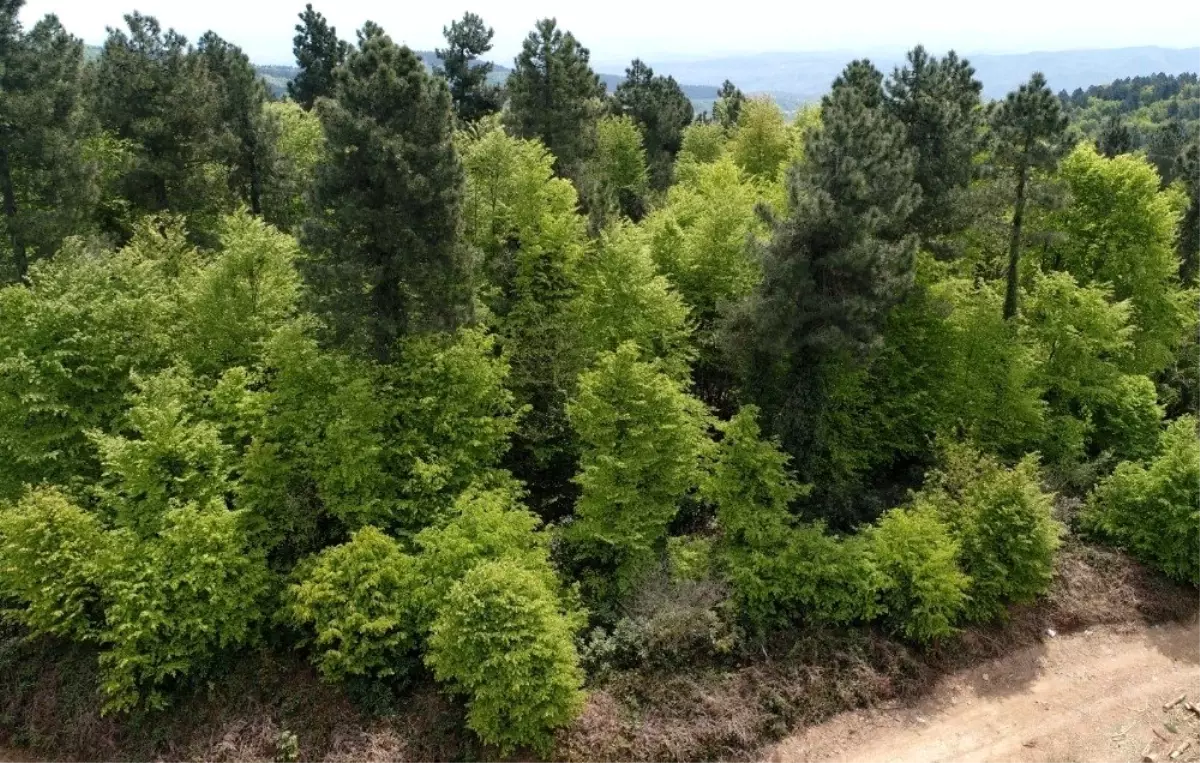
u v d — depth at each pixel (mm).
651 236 36438
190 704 22453
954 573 23875
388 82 24672
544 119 47812
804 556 25062
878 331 29141
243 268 28812
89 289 26906
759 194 40906
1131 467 29219
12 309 26219
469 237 33688
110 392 26734
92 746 22031
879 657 23781
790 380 27797
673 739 21047
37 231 35062
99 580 22000
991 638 24969
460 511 24328
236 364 28328
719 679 22906
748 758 21109
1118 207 37594
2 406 25234
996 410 30922
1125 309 33281
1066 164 38406
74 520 22594
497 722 20109
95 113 42094
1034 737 21969
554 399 30188
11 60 33719
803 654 23625
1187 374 41344
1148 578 27531
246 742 21156
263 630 23672
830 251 25438
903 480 32531
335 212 25609
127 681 21391
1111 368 33406
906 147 30891
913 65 33156
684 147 68500
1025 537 24781
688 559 25281
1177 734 22000
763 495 25516
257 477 24016
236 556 22547
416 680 22766
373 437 24547
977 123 34531
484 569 20953
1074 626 25875
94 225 39188
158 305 28109
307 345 25891
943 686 23594
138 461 22484
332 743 21031
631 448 25125
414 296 27078
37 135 34375
